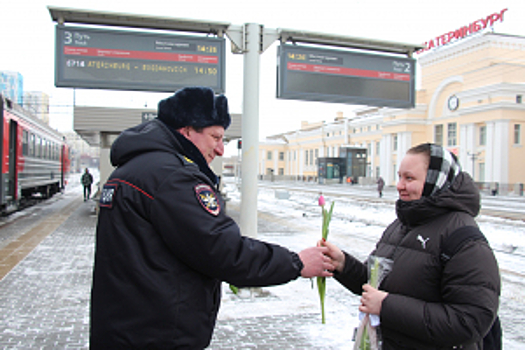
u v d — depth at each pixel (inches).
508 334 159.6
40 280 224.7
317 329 156.6
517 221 495.8
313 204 778.2
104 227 58.6
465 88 1397.6
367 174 2059.5
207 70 200.4
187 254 54.9
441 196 63.0
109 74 195.0
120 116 509.0
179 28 198.4
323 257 65.1
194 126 63.4
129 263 54.9
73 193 1015.6
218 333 151.7
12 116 451.2
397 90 227.0
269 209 690.8
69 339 146.6
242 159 193.9
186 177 57.0
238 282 56.3
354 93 219.9
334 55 215.8
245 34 193.2
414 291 62.5
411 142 1648.6
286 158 3085.6
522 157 1259.2
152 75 197.5
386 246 71.6
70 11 186.7
